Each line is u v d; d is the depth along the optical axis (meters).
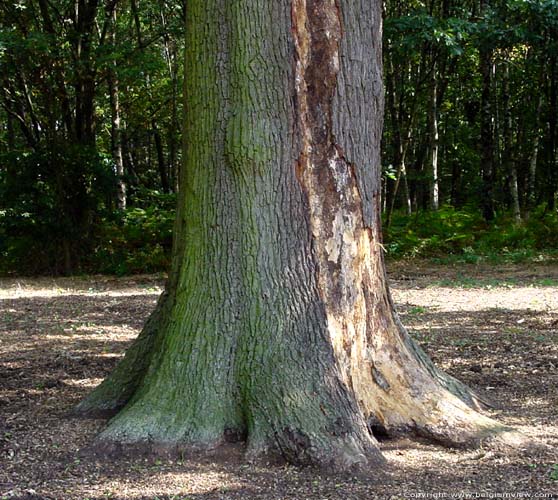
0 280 17.16
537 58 24.27
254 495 3.99
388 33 17.17
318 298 4.73
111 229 19.06
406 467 4.38
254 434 4.45
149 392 4.76
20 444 4.86
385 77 24.97
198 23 4.79
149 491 4.06
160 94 26.50
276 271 4.69
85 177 18.45
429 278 15.42
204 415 4.59
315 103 4.73
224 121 4.75
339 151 4.79
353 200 4.85
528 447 4.69
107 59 17.59
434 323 9.81
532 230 20.17
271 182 4.68
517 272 16.00
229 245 4.76
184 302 4.86
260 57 4.64
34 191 18.03
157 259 18.41
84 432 5.02
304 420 4.40
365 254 4.94
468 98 29.61
